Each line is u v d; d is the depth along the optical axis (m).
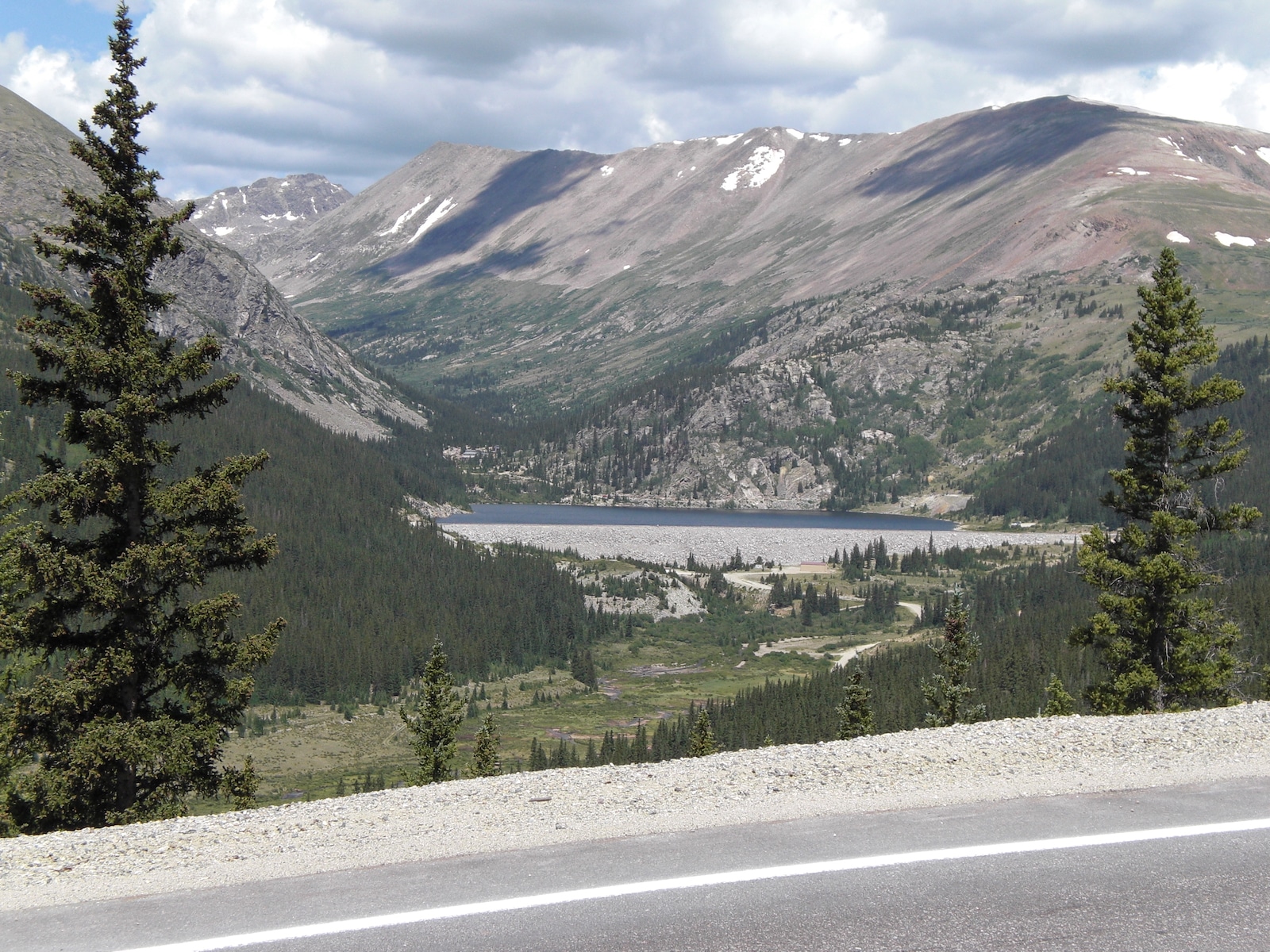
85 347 27.70
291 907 10.70
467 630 174.62
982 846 12.04
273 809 14.34
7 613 27.06
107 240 28.52
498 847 12.28
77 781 26.88
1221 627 43.28
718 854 11.88
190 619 28.33
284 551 192.25
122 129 28.77
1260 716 17.72
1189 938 9.80
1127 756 15.64
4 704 26.73
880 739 17.17
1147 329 44.69
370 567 196.75
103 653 27.36
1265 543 160.62
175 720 28.23
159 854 12.53
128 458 26.88
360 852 12.27
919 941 9.71
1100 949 9.59
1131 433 45.34
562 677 158.12
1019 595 185.62
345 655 151.25
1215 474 43.56
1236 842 12.14
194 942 9.92
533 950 9.62
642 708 137.38
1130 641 44.28
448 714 53.38
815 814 13.27
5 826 27.09
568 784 14.95
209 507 28.16
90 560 27.80
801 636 182.75
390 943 9.80
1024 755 15.76
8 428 167.62
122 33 28.81
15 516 28.41
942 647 58.66
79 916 10.69
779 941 9.73
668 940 9.77
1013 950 9.55
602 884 11.06
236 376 29.66
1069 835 12.39
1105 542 44.72
